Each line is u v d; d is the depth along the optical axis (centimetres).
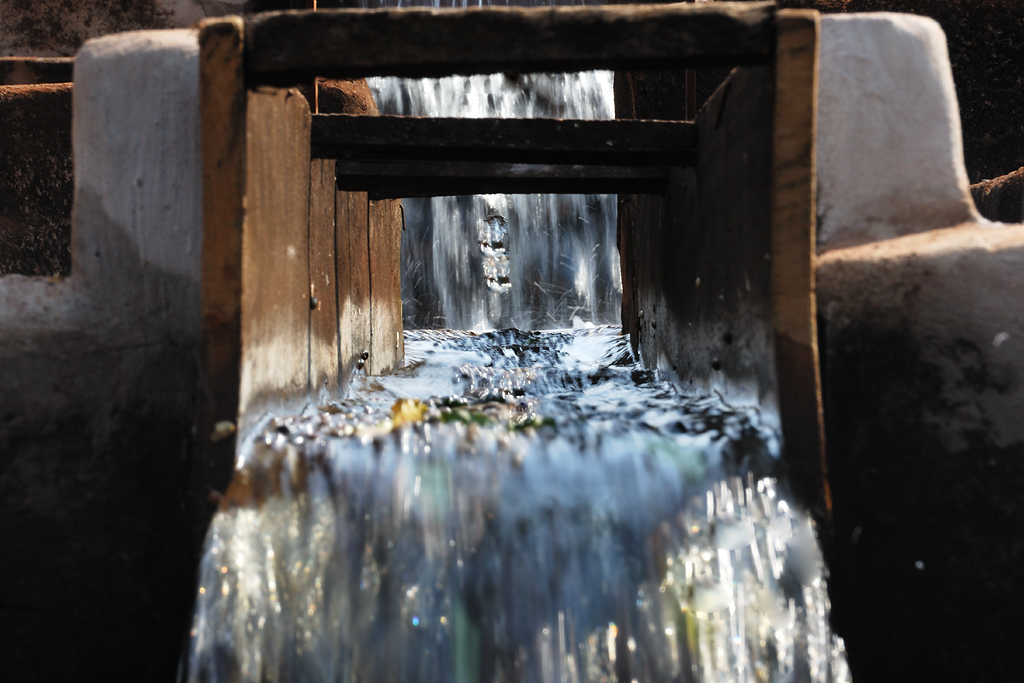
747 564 253
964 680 263
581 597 251
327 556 248
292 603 245
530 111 1271
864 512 274
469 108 1257
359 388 454
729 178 311
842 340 281
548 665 247
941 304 270
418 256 1314
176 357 287
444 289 1312
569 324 1311
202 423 251
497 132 355
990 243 270
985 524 264
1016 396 262
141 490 285
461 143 354
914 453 271
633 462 263
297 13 251
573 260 1323
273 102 290
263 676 243
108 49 298
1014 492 262
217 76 249
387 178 430
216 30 248
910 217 304
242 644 243
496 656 247
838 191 307
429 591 249
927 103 307
